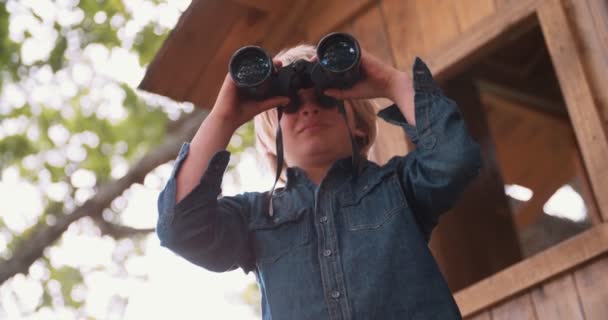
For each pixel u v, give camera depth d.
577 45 4.08
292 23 5.09
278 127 2.90
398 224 2.75
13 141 10.63
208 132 2.86
